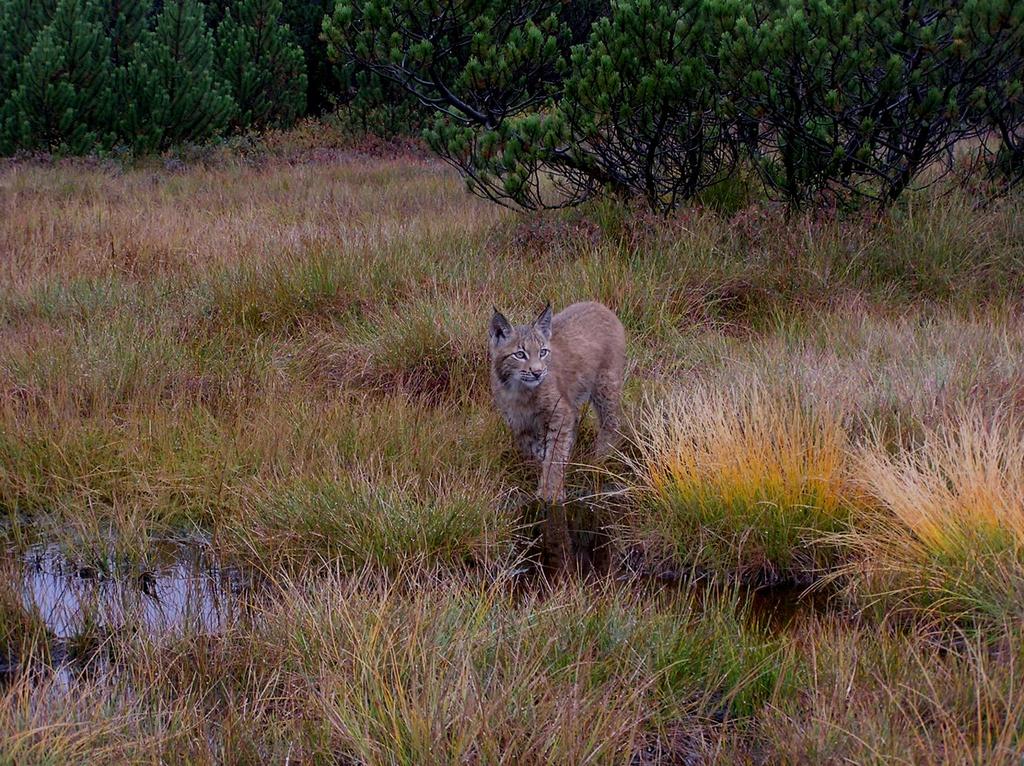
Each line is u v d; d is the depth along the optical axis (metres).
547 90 11.52
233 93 20.44
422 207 12.40
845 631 4.53
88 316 8.21
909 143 9.83
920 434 5.90
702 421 5.90
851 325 7.83
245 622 4.61
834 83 8.96
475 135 10.55
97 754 3.46
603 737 3.59
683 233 9.16
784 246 8.99
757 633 4.57
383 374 7.46
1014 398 6.02
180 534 5.70
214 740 3.79
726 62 9.04
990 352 6.93
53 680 3.95
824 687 3.89
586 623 4.33
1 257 9.87
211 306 8.45
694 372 7.30
